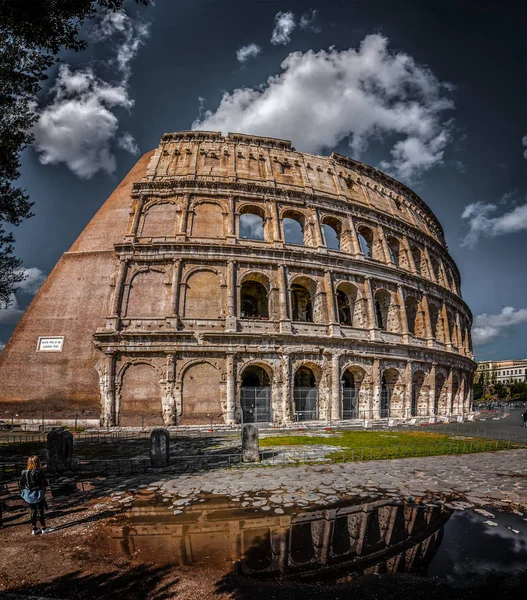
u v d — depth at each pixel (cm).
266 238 4922
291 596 930
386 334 4991
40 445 2989
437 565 1083
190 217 4803
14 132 2714
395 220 5822
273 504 1567
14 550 1183
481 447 2830
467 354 6819
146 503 1591
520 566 1077
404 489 1770
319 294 4803
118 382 4091
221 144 5472
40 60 2344
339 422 4312
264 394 4491
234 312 4403
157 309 4369
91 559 1123
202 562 1105
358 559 1119
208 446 2925
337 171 5828
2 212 2862
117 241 4884
